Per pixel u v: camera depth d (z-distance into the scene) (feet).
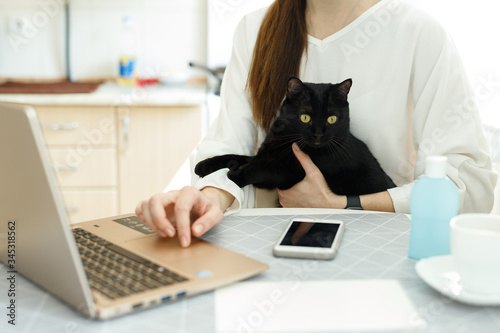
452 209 2.53
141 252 2.62
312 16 4.43
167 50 9.92
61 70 9.91
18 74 9.87
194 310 2.11
